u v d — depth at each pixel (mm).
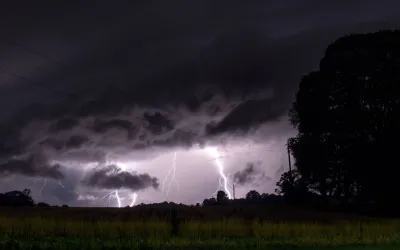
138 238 33781
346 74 67062
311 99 70750
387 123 64375
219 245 32688
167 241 33406
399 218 58656
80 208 57469
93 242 30859
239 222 41250
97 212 53562
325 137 69500
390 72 64562
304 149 69875
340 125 67000
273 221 47312
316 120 71062
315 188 73812
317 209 69875
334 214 62062
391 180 63750
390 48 67438
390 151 63094
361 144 64062
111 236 35125
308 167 70750
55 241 31406
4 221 36625
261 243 33781
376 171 64188
